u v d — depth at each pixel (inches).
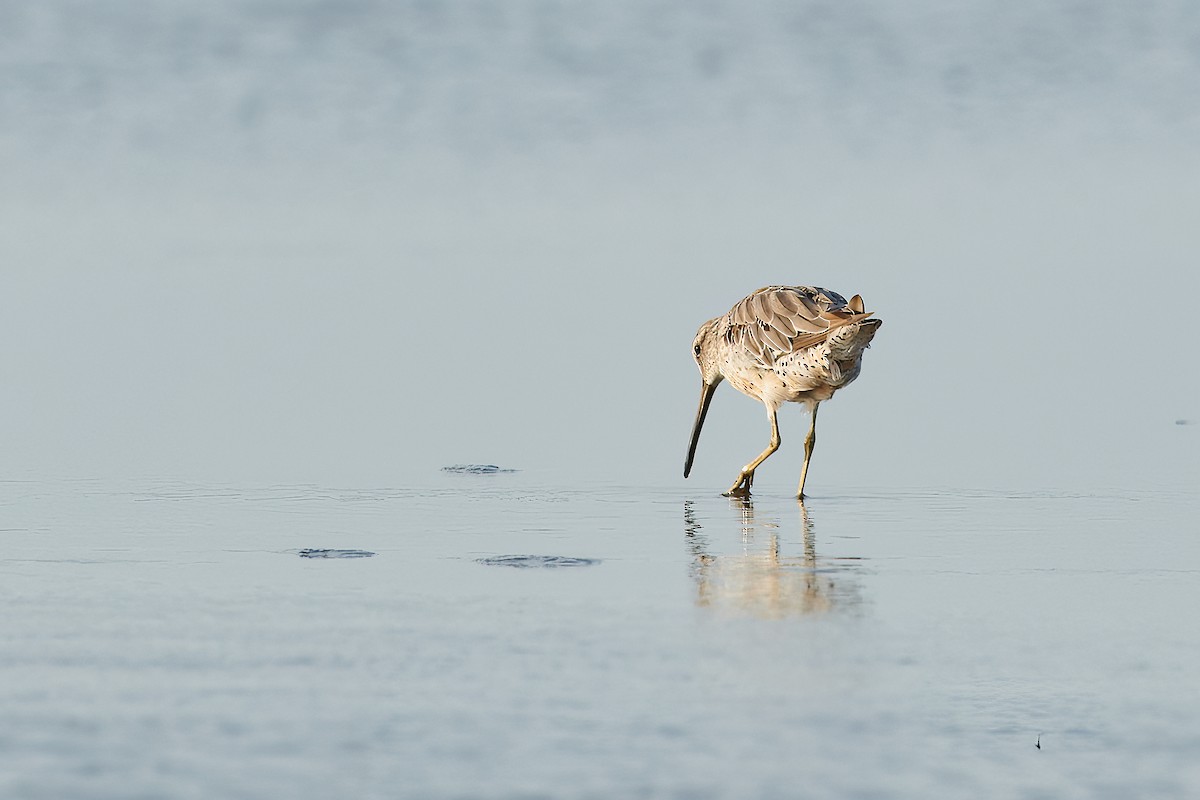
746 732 302.2
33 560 439.5
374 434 671.1
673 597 402.0
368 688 322.3
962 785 283.0
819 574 432.8
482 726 301.9
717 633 366.9
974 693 326.6
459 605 389.7
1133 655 353.7
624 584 417.4
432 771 280.5
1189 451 644.1
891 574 433.4
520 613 382.6
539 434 677.3
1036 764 291.6
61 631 361.7
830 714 313.1
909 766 289.1
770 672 337.1
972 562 449.1
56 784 271.6
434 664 339.3
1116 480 588.1
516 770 281.7
